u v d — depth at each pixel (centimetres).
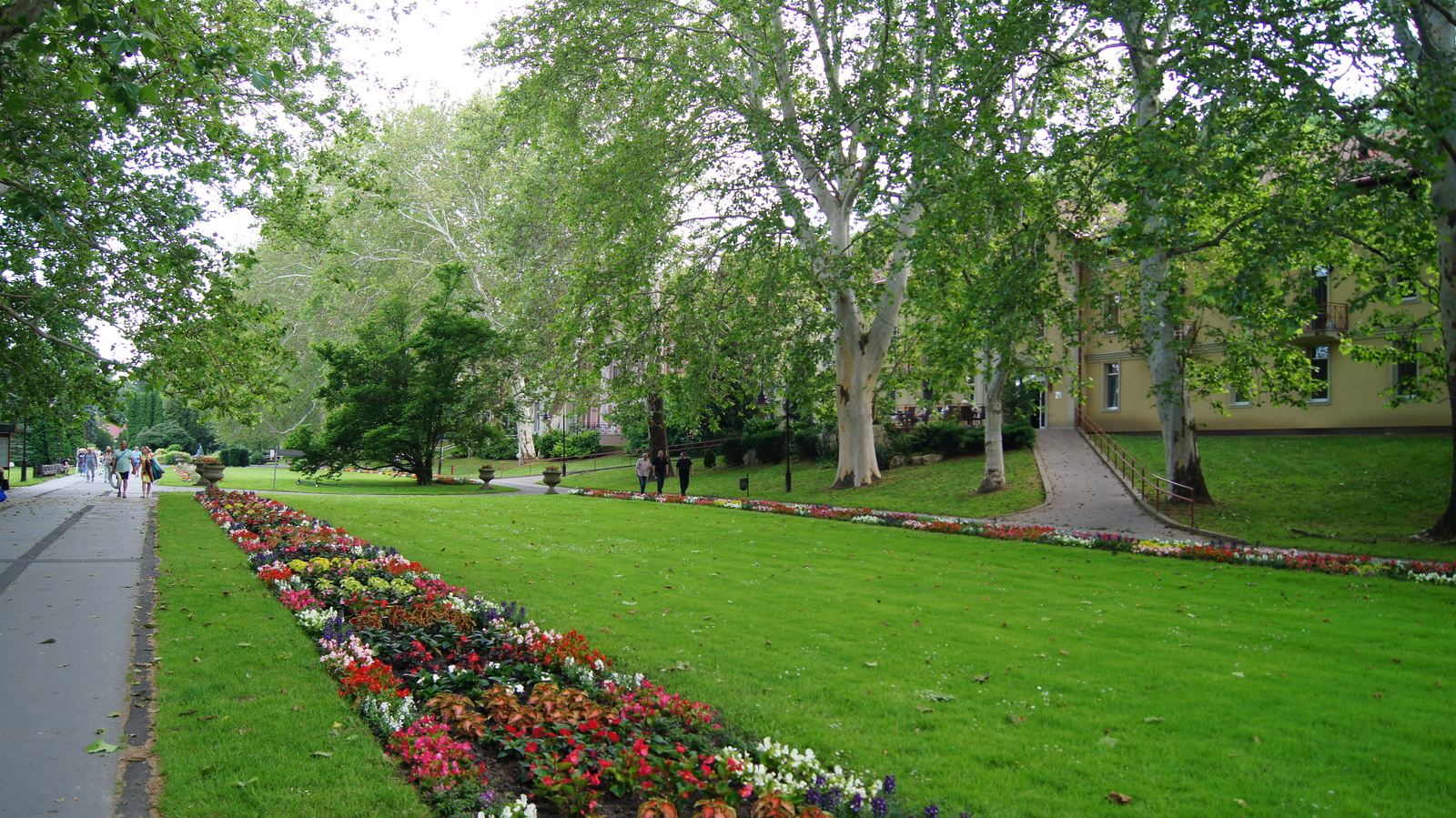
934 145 1847
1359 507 2181
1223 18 1495
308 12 1727
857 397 3114
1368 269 2120
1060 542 1772
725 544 1733
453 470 5422
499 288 4388
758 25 2450
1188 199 1689
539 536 1809
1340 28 1430
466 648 774
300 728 560
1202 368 2495
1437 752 591
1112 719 657
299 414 6288
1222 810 500
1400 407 2862
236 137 1630
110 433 9169
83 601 976
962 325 1980
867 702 693
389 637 782
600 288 2528
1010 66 1817
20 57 1159
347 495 3098
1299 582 1314
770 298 2453
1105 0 1652
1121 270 2655
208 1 1473
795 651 852
